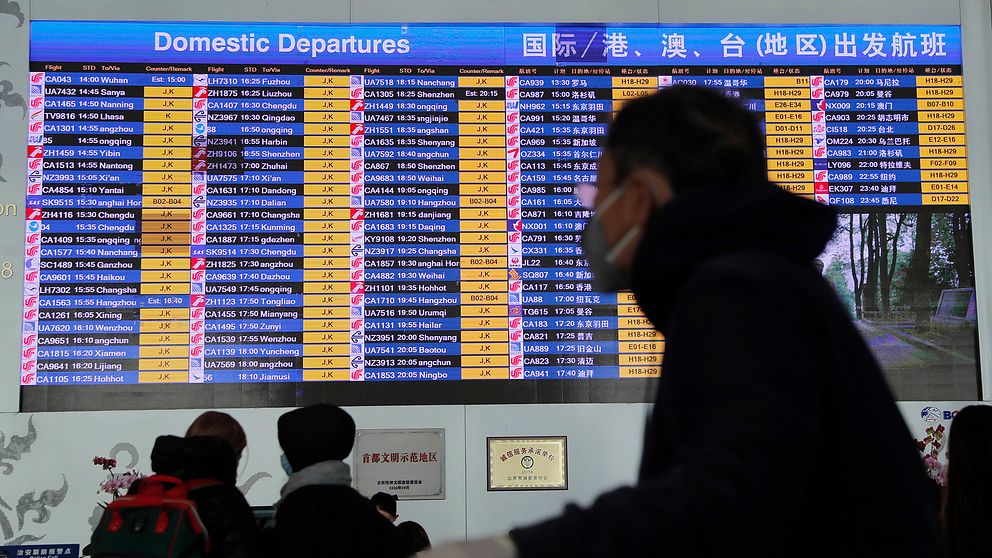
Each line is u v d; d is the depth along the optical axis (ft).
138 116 13.56
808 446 2.45
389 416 13.23
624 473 13.29
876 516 2.68
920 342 13.74
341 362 13.33
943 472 12.24
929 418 13.56
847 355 2.79
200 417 9.02
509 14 14.11
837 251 13.96
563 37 14.12
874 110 14.26
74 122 13.48
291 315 13.38
